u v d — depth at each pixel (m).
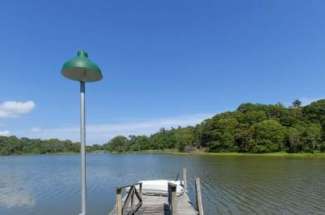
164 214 9.38
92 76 4.59
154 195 13.24
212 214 15.15
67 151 151.25
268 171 35.31
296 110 100.19
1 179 32.91
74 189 24.33
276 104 108.38
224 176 30.41
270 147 83.69
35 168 49.94
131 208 9.52
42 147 143.50
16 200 19.83
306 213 15.33
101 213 15.88
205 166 44.19
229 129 92.31
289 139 82.44
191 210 10.17
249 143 86.38
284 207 16.53
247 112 99.56
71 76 4.55
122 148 141.50
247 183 25.17
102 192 22.52
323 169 37.44
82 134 4.57
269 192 20.81
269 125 84.81
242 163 49.59
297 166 42.38
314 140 80.25
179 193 13.28
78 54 4.46
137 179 30.44
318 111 93.69
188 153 98.00
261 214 15.13
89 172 39.59
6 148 130.38
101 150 157.00
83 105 4.63
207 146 99.94
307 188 22.52
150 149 132.00
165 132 138.75
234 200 18.19
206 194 20.08
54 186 26.47
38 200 19.73
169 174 34.59
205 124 105.81
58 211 16.62
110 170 41.84
